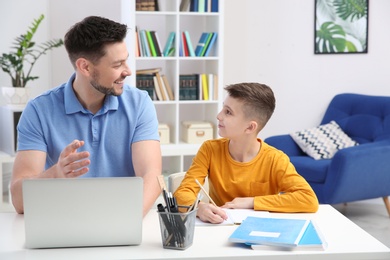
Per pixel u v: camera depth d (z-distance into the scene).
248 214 2.36
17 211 2.39
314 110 5.91
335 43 5.86
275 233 2.02
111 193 1.96
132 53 5.14
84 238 1.98
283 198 2.42
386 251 1.94
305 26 5.83
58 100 2.54
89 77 2.41
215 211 2.27
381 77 5.93
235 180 2.63
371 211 5.38
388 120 5.30
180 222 1.93
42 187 1.94
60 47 5.62
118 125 2.57
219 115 2.60
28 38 5.04
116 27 2.38
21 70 5.16
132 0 5.09
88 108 2.55
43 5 5.48
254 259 1.89
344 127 5.60
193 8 5.30
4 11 5.41
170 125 5.50
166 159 5.83
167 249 1.96
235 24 5.76
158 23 5.73
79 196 1.95
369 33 5.89
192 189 2.59
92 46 2.35
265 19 5.79
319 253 1.91
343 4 5.83
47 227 1.96
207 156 2.69
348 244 2.00
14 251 1.95
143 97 2.64
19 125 2.52
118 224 1.98
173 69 5.34
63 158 2.05
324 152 5.25
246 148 2.62
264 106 2.56
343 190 4.78
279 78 5.85
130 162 2.61
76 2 5.59
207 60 5.63
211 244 2.01
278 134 5.90
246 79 5.83
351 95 5.71
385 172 4.95
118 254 1.91
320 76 5.89
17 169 2.45
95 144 2.56
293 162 5.12
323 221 2.29
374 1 5.86
